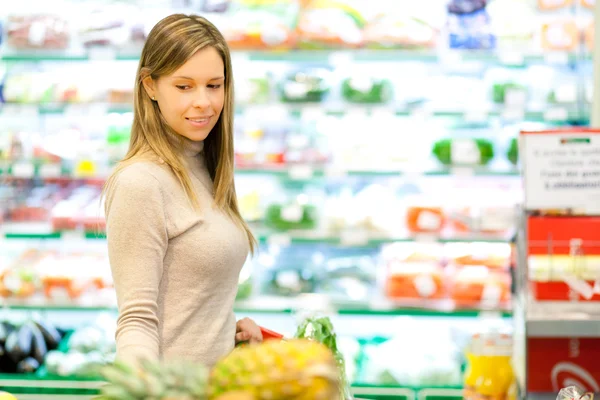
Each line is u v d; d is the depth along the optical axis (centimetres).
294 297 427
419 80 435
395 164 427
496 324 405
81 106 428
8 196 441
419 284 415
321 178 455
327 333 237
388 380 407
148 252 203
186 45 210
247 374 109
